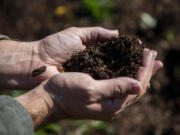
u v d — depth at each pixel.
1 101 0.75
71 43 0.89
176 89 1.25
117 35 0.89
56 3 1.48
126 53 0.84
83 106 0.80
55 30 1.39
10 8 1.44
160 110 1.22
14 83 0.88
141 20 1.39
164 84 1.25
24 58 0.89
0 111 0.74
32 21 1.42
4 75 0.88
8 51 0.90
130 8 1.43
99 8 1.40
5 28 1.39
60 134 1.14
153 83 1.25
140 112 1.21
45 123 0.82
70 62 0.87
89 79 0.79
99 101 0.81
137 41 0.85
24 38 1.37
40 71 0.87
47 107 0.80
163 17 1.42
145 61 0.85
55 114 0.81
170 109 1.22
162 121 1.20
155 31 1.39
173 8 1.44
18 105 0.76
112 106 0.81
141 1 1.46
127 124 1.18
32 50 0.89
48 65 0.88
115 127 1.17
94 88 0.79
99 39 0.90
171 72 1.28
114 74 0.84
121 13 1.42
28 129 0.75
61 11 1.43
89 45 0.89
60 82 0.79
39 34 1.39
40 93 0.80
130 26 1.38
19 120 0.75
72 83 0.79
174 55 1.32
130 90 0.79
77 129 1.15
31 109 0.78
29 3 1.45
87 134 1.15
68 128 1.15
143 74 0.84
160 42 1.35
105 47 0.87
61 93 0.80
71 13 1.44
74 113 0.81
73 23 1.41
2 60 0.89
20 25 1.40
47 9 1.46
